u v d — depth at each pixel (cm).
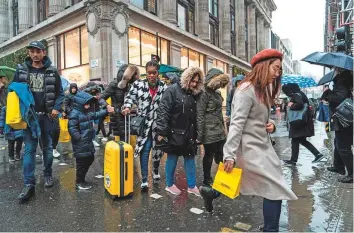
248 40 4241
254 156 244
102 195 417
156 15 2125
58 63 1997
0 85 734
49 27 2019
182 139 399
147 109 437
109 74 1596
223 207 366
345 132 466
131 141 593
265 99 246
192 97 409
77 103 441
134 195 415
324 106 777
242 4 3766
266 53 246
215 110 448
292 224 315
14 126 388
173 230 302
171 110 399
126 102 441
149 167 595
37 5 2388
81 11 1734
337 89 475
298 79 1295
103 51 1591
